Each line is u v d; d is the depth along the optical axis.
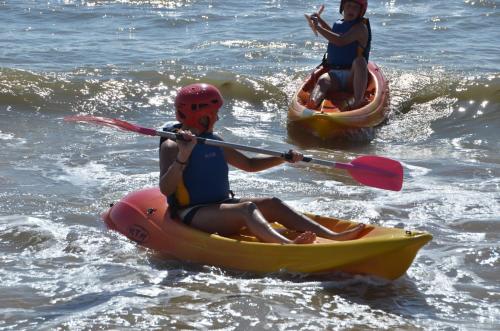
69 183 17.47
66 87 25.80
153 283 12.27
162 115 24.77
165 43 34.03
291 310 11.33
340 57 24.33
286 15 40.44
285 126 24.02
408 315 11.27
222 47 33.03
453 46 33.78
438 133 23.33
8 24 37.62
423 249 13.81
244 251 12.67
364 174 13.65
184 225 13.34
